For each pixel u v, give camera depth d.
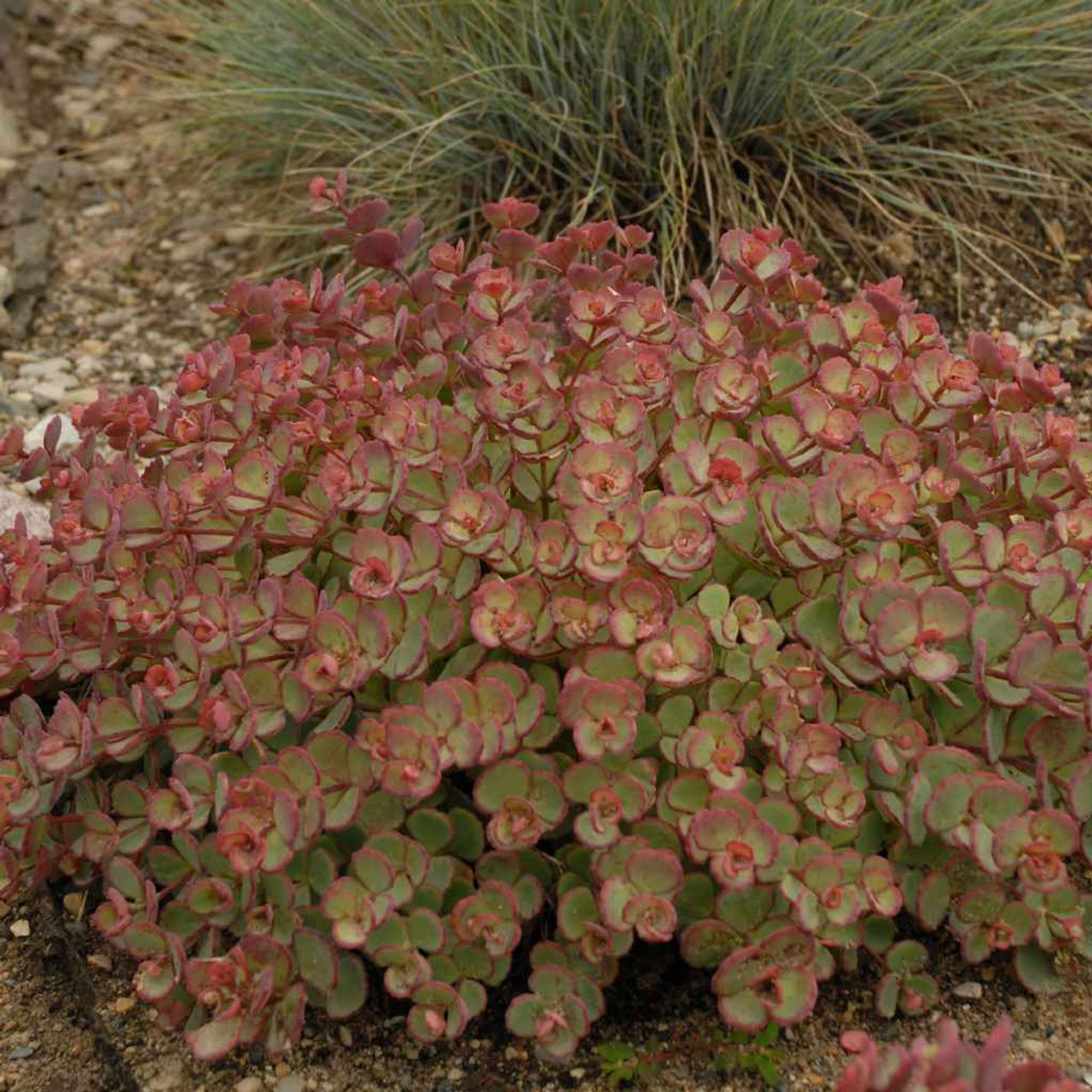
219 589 1.15
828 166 1.67
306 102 1.78
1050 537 1.15
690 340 1.20
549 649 1.13
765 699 1.12
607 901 1.08
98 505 1.13
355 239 1.31
